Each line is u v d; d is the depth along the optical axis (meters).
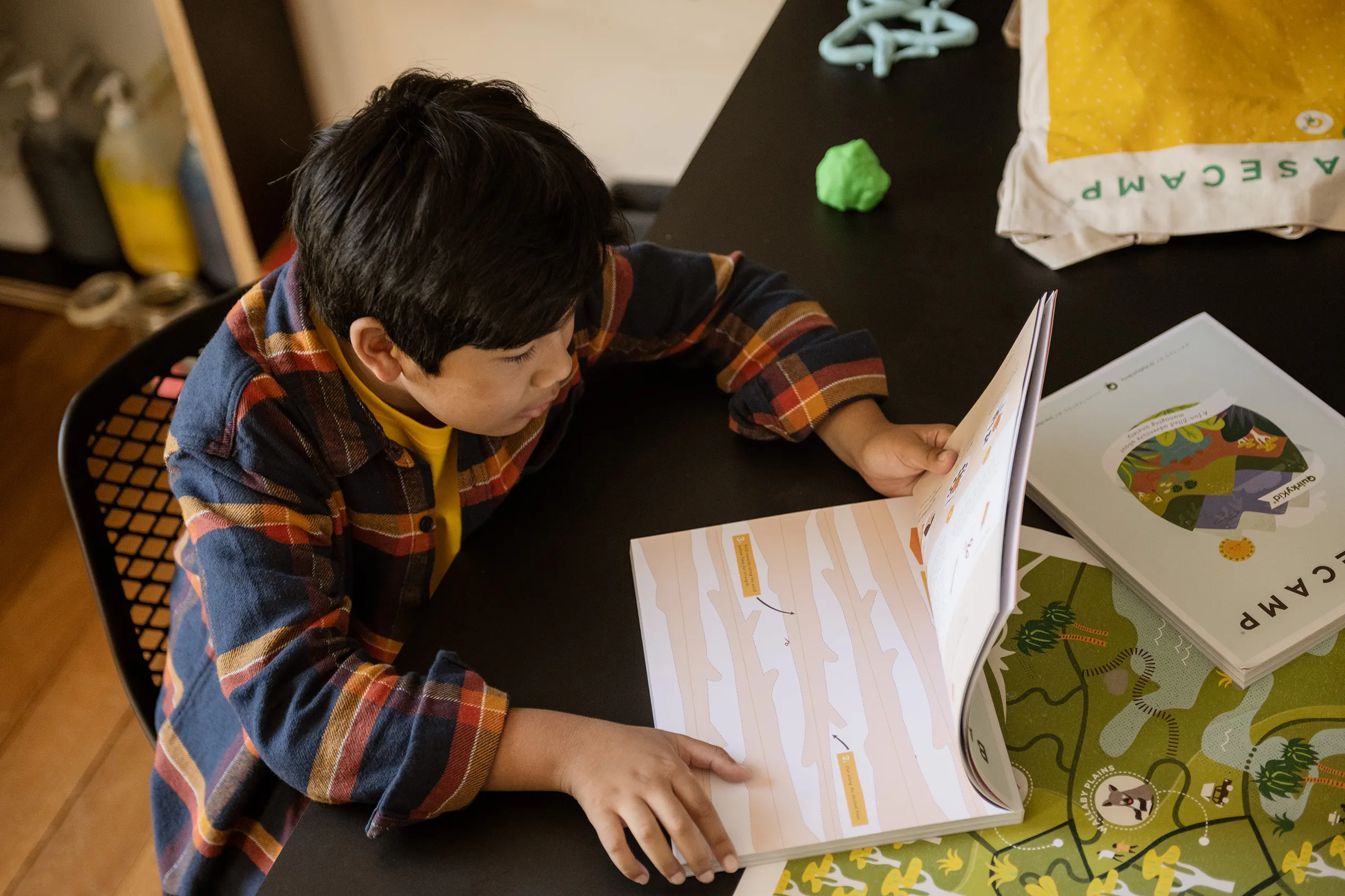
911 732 0.64
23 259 2.04
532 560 0.75
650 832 0.59
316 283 0.66
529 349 0.66
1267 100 0.94
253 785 0.77
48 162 1.85
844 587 0.72
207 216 1.86
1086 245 0.94
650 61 1.71
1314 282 0.91
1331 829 0.59
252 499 0.70
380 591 0.83
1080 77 0.98
